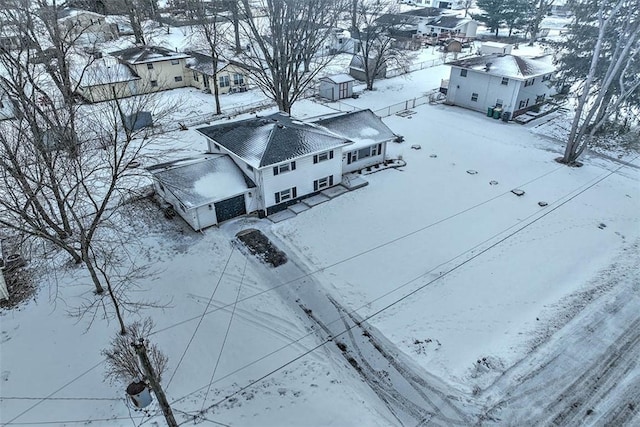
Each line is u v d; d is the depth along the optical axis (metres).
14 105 19.50
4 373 14.70
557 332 16.47
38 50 21.44
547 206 24.28
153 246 20.94
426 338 16.19
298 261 20.09
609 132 33.53
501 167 28.55
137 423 13.09
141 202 24.14
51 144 22.36
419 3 97.56
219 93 41.81
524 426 13.20
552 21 79.75
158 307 17.39
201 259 20.11
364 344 15.94
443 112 38.38
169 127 34.00
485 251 20.72
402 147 31.28
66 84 21.72
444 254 20.52
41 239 20.47
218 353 15.45
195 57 43.84
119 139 31.23
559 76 35.59
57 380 14.46
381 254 20.50
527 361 15.30
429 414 13.53
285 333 16.34
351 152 26.72
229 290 18.34
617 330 16.56
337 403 13.76
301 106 39.50
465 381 14.59
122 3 55.62
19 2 29.38
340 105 39.75
